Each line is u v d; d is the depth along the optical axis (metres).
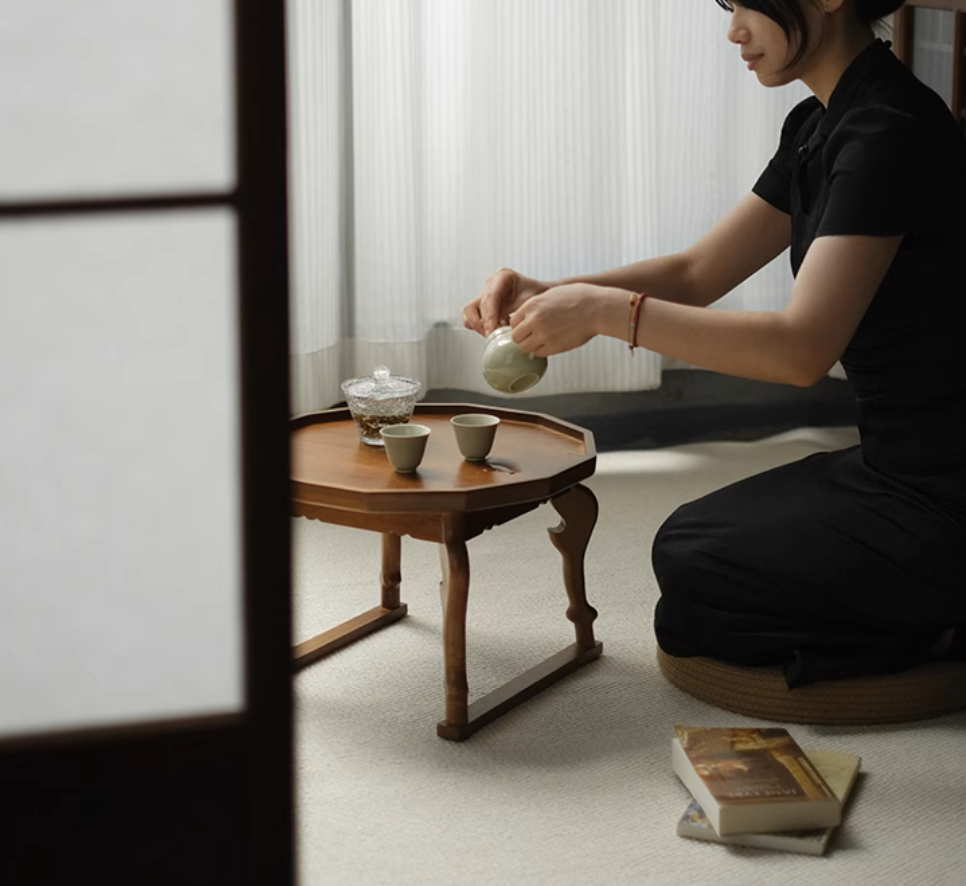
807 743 2.11
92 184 0.85
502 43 3.49
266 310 0.87
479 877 1.72
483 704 2.18
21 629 0.88
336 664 2.39
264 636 0.91
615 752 2.08
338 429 2.46
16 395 0.85
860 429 2.29
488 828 1.85
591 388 3.70
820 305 2.04
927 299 2.12
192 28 0.84
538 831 1.84
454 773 2.00
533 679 2.28
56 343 0.85
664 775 2.01
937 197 2.06
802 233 2.28
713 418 3.92
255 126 0.85
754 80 3.67
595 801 1.92
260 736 0.92
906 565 2.15
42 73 0.83
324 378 3.46
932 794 1.95
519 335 2.16
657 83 3.61
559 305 2.13
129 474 0.88
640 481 3.47
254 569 0.90
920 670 2.19
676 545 2.28
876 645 2.19
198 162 0.86
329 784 1.96
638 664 2.40
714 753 1.94
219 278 0.87
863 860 1.77
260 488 0.89
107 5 0.83
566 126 3.55
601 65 3.54
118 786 0.90
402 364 3.53
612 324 2.11
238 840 0.93
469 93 3.52
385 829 1.84
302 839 1.81
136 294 0.86
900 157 2.04
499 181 3.56
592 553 2.94
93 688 0.90
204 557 0.89
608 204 3.62
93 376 0.86
